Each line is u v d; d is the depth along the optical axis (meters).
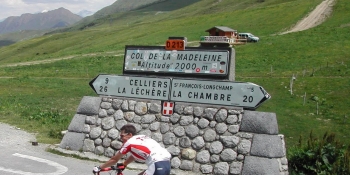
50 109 27.23
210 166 10.75
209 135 10.95
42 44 156.38
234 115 10.77
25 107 24.94
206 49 11.45
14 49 157.25
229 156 10.56
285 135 25.25
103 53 75.88
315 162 11.39
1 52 158.88
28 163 11.32
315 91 36.53
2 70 62.47
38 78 50.06
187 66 11.64
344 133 25.98
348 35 64.94
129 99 12.31
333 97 34.31
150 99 11.99
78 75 52.12
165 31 106.56
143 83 12.13
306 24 86.75
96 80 12.90
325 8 99.19
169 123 11.57
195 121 11.23
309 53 55.59
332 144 12.21
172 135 11.43
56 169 10.85
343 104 32.31
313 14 95.19
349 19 82.81
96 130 12.52
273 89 38.47
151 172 6.75
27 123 17.94
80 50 89.88
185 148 11.20
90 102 12.86
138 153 6.86
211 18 116.44
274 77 43.72
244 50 62.78
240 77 44.59
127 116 12.19
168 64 11.92
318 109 31.67
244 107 10.73
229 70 11.11
